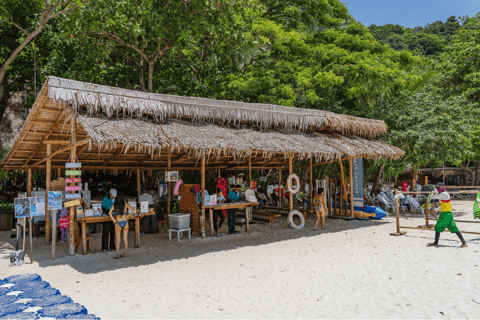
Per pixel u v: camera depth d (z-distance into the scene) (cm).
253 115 1172
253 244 993
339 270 698
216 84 1795
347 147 1281
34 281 623
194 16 1472
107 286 618
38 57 1794
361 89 1656
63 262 804
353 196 1500
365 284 604
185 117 1078
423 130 1498
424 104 1675
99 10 1354
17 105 2381
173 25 1448
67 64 1703
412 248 880
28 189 1190
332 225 1325
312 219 1498
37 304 489
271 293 568
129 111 915
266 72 1717
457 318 454
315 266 735
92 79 1602
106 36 1505
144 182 1797
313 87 1736
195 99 1051
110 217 888
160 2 1484
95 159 1206
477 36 2352
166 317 474
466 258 755
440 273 653
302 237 1090
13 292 552
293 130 1314
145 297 556
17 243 848
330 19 2142
